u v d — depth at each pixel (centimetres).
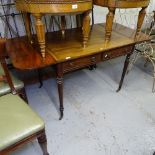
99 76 237
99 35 178
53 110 183
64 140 154
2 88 136
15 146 106
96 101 195
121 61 271
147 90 213
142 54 212
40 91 209
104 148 148
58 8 122
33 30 198
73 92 208
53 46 154
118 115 179
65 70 146
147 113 181
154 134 160
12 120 109
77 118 174
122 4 144
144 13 164
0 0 187
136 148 148
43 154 131
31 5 119
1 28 198
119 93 208
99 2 152
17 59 134
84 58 149
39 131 113
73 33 183
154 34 239
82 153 144
